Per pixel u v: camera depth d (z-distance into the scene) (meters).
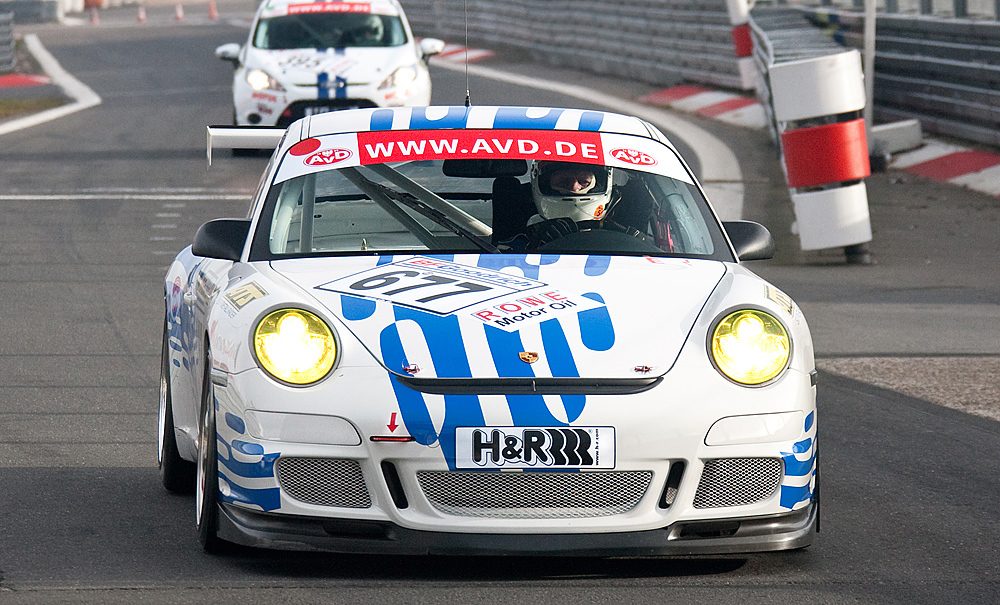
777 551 17.02
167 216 47.78
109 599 14.52
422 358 14.93
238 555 16.28
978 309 35.41
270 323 15.30
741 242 18.81
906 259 42.69
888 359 29.88
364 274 16.64
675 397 14.96
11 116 76.62
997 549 17.31
